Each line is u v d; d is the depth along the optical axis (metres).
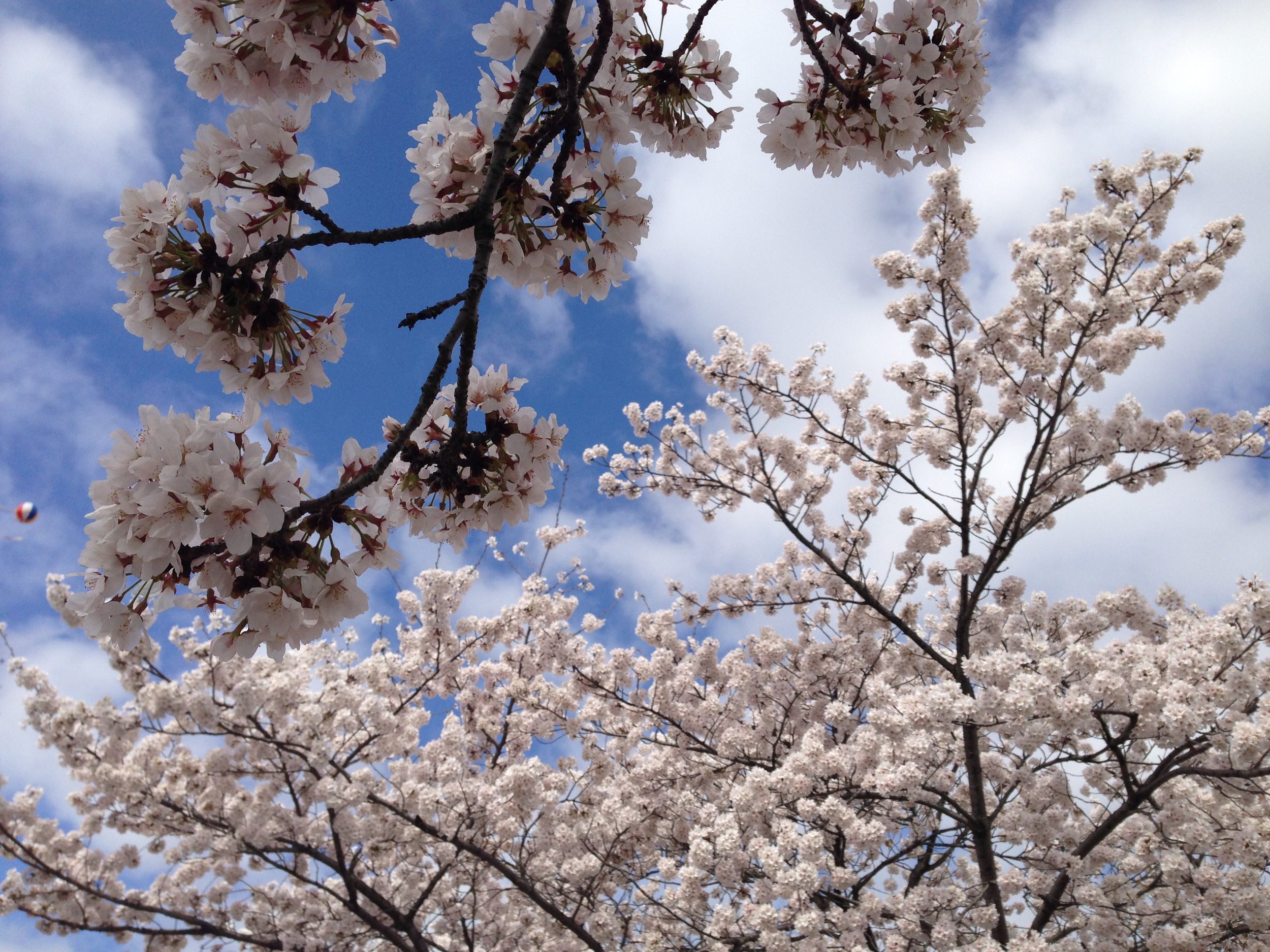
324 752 7.13
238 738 7.91
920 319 7.78
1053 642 8.26
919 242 7.69
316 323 2.39
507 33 2.75
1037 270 7.34
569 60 2.57
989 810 7.68
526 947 7.72
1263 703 5.31
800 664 8.80
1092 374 7.19
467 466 2.62
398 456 2.53
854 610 8.68
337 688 7.46
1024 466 7.47
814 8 3.34
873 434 8.51
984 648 8.34
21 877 7.88
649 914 7.00
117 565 1.98
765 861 5.50
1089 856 6.70
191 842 7.66
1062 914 7.07
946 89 3.45
